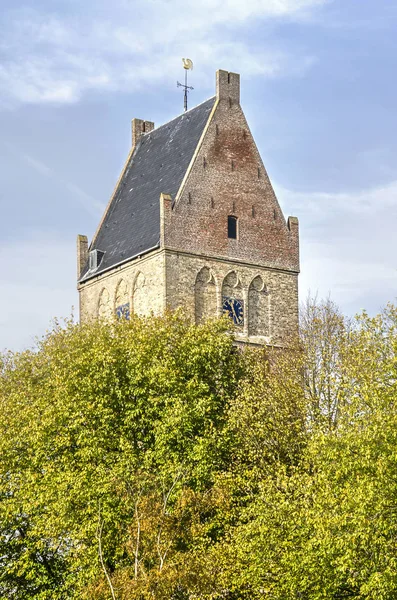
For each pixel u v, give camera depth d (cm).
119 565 5266
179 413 5728
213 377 6406
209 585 4666
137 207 8719
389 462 4431
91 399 5975
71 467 5703
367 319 5431
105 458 5747
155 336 6350
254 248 8300
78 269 9050
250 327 8169
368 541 4350
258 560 4772
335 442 4634
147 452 5709
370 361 5169
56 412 5859
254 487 5509
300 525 4691
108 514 5347
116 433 5941
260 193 8438
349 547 4359
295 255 8506
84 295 8944
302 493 4903
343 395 4922
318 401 6062
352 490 4453
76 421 5725
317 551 4556
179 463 5522
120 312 8412
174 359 6216
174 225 7956
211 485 5659
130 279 8294
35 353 7169
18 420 6012
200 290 8006
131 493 5091
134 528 4594
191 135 8556
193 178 8144
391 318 5900
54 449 5894
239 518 5319
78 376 6147
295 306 8425
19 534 6044
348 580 4466
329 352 6738
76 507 5459
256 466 5588
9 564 5850
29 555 5716
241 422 5859
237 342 8038
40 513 5750
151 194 8594
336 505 4516
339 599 4841
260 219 8388
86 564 5372
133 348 6175
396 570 4272
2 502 5803
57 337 7162
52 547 5544
